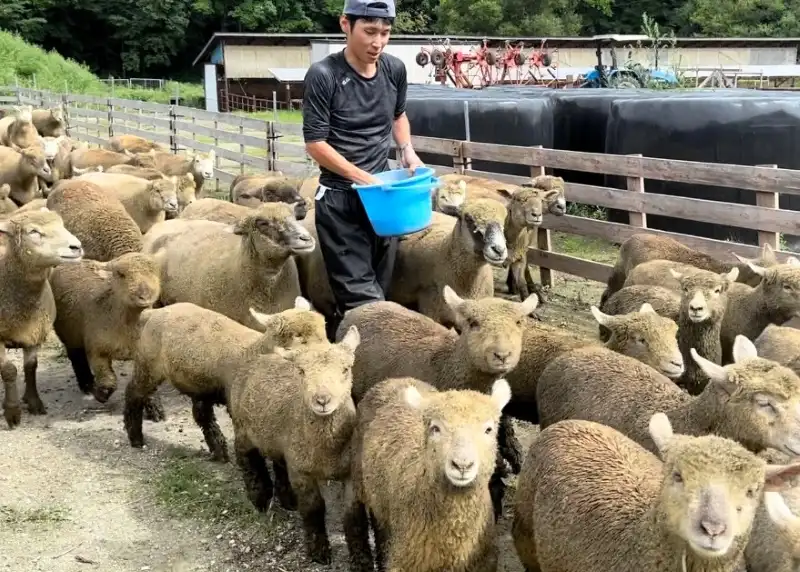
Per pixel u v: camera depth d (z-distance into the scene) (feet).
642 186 38.06
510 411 23.18
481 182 42.52
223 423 27.30
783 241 40.81
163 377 24.66
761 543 16.46
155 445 25.70
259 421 20.39
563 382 20.27
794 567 15.52
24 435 26.27
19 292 26.94
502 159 45.01
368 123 25.16
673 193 48.93
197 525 21.08
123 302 27.14
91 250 33.99
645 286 27.32
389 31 24.45
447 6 231.71
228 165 80.89
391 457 16.76
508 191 38.68
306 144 24.61
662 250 32.32
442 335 22.25
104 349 27.91
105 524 21.08
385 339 22.65
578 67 144.05
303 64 196.13
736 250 33.99
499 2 225.35
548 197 38.52
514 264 39.32
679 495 12.56
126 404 25.50
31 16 243.40
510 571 18.89
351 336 19.51
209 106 189.37
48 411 28.37
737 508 12.25
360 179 24.07
